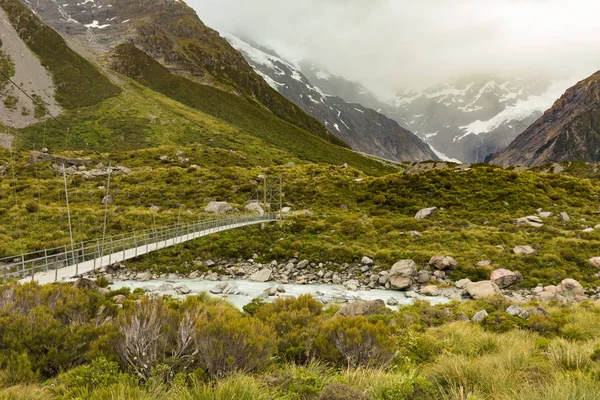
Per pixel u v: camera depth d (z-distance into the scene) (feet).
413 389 18.49
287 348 28.48
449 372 21.67
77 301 32.24
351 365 25.58
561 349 27.48
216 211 173.88
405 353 31.01
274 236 133.08
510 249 114.42
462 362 22.67
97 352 22.52
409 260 102.37
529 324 43.42
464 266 103.81
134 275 101.14
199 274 105.60
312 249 119.85
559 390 16.79
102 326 27.30
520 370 22.76
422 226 144.87
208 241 124.06
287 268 111.34
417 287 96.17
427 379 21.45
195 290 85.46
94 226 134.62
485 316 50.65
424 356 31.37
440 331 41.93
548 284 93.15
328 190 203.10
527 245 115.75
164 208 175.63
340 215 164.14
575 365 23.54
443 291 91.15
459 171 208.44
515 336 37.88
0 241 106.11
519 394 17.43
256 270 110.32
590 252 108.99
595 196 184.96
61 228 128.77
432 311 56.18
